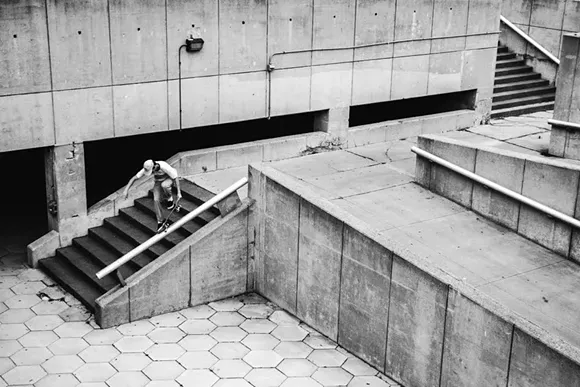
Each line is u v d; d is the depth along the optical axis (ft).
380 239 38.65
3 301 45.44
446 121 64.90
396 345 38.47
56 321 43.62
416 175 53.01
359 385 38.47
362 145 61.62
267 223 46.19
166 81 51.21
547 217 44.42
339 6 56.80
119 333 42.73
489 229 46.85
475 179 47.55
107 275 46.11
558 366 30.68
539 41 78.54
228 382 38.47
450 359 35.55
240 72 54.08
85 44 47.57
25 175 63.46
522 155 46.78
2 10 44.37
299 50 56.03
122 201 51.21
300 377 39.09
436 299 35.76
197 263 45.55
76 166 49.19
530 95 71.20
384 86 61.21
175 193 50.60
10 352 40.55
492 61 66.49
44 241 49.26
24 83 46.16
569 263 43.19
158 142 62.39
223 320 44.68
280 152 57.72
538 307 38.29
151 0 49.16
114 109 49.75
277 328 43.96
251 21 53.36
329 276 42.19
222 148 55.21
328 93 58.54
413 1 60.23
